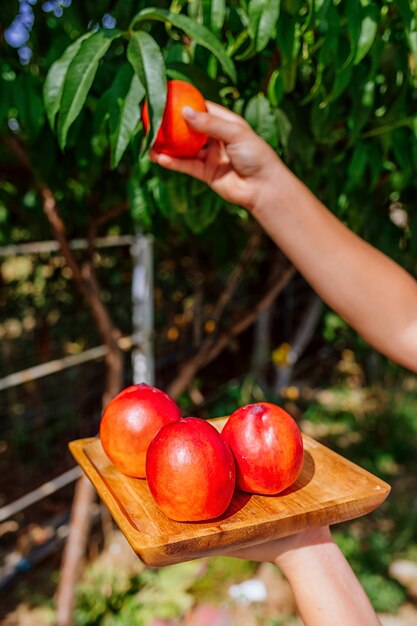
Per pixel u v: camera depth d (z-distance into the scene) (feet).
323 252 3.50
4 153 7.94
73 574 8.29
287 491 3.00
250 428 2.92
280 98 4.25
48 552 9.84
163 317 12.32
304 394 16.62
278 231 3.56
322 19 3.59
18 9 5.68
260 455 2.86
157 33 4.89
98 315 8.14
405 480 12.81
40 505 10.85
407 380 15.87
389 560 10.05
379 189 5.90
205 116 3.33
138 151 4.31
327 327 15.67
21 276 11.42
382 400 15.28
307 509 2.74
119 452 3.01
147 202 5.54
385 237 5.96
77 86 3.36
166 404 3.09
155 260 11.88
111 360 8.45
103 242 9.72
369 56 4.42
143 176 5.32
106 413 3.10
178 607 8.85
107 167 6.91
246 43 4.41
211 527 2.59
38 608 8.83
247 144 3.40
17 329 11.53
